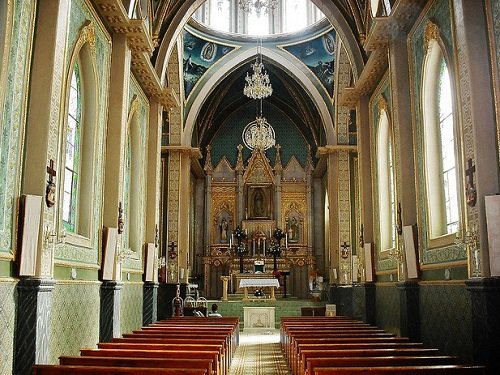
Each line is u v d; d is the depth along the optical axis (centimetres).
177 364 636
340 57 2089
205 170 3023
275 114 3116
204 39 2220
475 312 744
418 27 1068
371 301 1401
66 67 861
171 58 2045
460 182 852
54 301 785
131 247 1342
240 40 2295
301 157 3106
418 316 1041
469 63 779
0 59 663
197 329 1116
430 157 1020
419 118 1064
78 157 991
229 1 2405
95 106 1022
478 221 745
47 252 727
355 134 2181
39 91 743
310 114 2794
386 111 1284
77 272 905
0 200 662
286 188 3034
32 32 748
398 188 1117
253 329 2005
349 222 2103
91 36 982
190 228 2808
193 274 2873
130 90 1304
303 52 2288
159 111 1509
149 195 1460
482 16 790
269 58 2317
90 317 959
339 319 1495
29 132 731
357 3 1438
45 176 725
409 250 1052
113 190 1076
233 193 3036
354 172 2152
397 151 1120
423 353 734
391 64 1154
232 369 1132
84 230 977
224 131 3128
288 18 2433
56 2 766
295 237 2986
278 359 1290
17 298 687
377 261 1398
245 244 2917
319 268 2936
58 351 797
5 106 679
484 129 759
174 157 2217
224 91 2708
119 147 1091
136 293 1310
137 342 883
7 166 681
